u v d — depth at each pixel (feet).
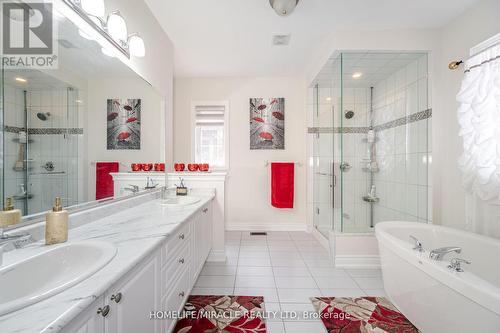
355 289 6.24
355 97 8.79
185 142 11.32
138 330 2.88
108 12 4.71
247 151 11.40
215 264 7.72
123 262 2.53
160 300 3.58
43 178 3.41
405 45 7.33
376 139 8.94
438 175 7.38
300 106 11.34
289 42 8.11
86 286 2.00
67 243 2.97
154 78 6.80
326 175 9.58
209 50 8.67
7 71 2.86
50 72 3.51
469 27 6.37
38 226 3.12
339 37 7.37
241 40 7.97
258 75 11.18
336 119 8.85
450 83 7.04
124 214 4.96
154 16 6.68
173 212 5.16
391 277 5.41
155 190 6.96
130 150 5.71
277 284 6.47
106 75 4.79
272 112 11.35
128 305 2.64
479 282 3.40
